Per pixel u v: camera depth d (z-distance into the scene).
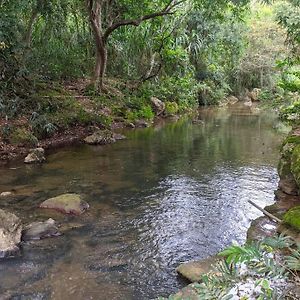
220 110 18.31
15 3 9.71
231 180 6.80
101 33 12.70
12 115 9.09
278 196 5.89
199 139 10.65
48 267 3.88
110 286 3.57
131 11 13.46
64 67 12.87
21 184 6.43
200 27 18.77
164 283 3.63
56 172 7.16
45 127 9.30
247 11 16.20
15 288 3.51
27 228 4.63
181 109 16.66
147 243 4.45
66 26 13.37
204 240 4.54
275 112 17.00
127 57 15.64
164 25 15.70
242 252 2.21
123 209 5.45
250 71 23.19
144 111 13.65
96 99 12.34
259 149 9.32
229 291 2.31
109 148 9.31
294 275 2.43
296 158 5.50
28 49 10.43
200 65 20.66
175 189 6.32
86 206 5.46
